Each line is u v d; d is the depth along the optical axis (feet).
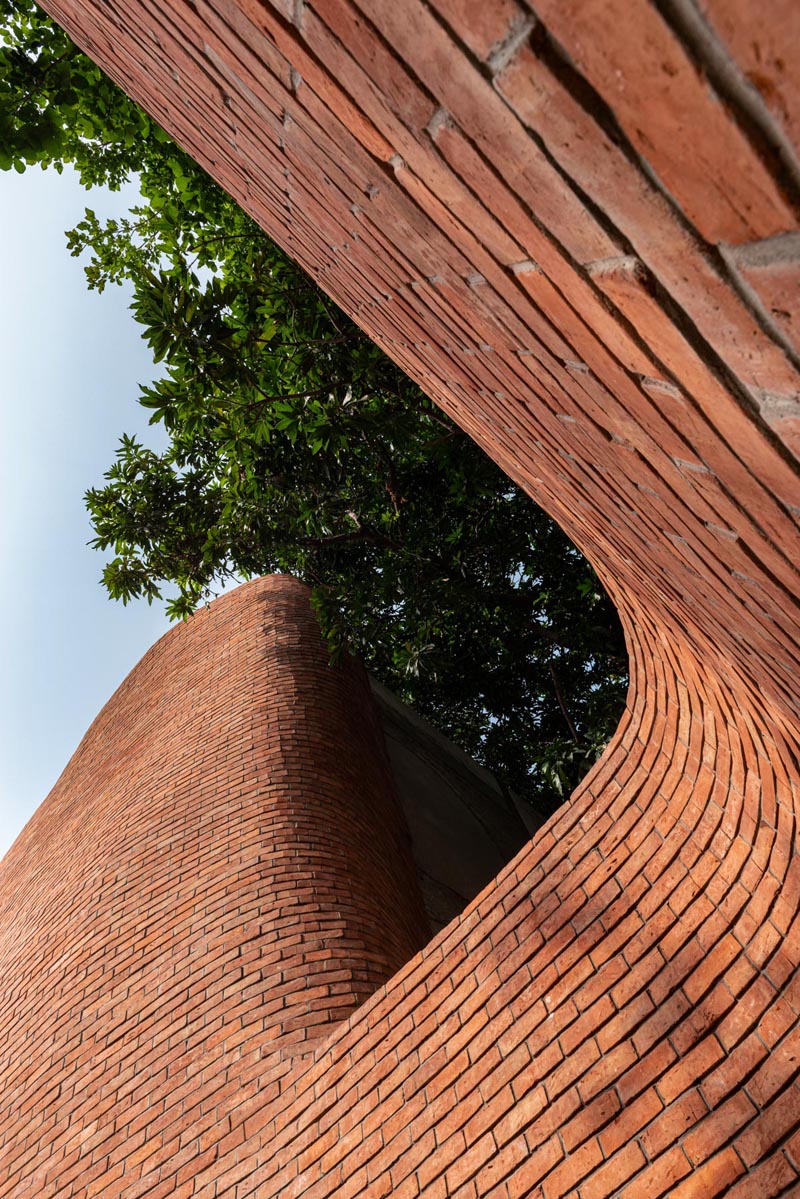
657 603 10.77
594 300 2.50
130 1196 16.33
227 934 21.62
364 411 31.42
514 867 15.12
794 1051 10.93
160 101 10.44
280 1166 15.03
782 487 2.72
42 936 27.09
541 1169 12.23
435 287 4.88
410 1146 13.67
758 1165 10.66
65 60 18.44
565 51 1.44
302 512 40.11
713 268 1.72
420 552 40.73
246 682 34.60
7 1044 23.52
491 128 2.01
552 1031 13.20
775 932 11.53
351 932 21.74
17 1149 19.53
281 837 24.77
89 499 40.81
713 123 1.26
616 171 1.67
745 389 2.18
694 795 13.39
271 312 29.35
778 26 0.97
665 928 12.88
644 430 3.60
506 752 60.39
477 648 53.26
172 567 41.22
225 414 28.71
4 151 17.76
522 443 8.61
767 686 7.98
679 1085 11.69
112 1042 20.43
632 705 15.26
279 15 2.76
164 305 24.79
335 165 4.23
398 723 47.47
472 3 1.55
